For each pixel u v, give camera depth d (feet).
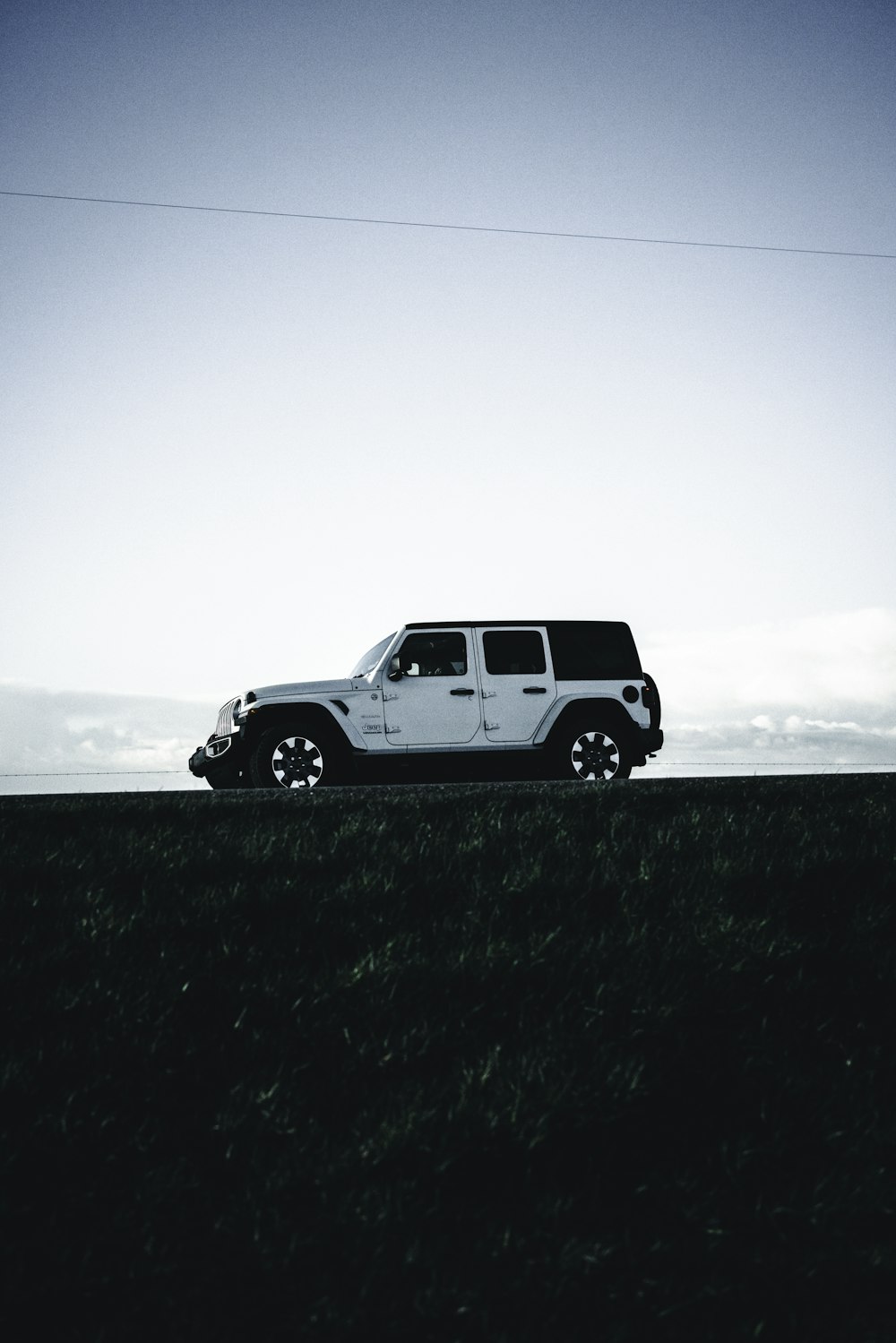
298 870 22.07
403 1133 13.47
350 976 17.20
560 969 17.74
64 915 19.45
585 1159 13.51
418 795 29.81
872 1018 17.11
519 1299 11.30
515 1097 14.28
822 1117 14.37
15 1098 14.07
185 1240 11.87
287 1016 16.25
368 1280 11.35
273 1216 12.17
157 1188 12.49
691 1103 14.80
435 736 38.88
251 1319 10.99
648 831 25.18
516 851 23.56
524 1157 13.38
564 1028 16.07
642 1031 16.05
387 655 39.34
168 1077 14.75
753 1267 11.96
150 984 16.92
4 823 25.18
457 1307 11.14
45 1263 11.53
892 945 19.16
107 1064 14.87
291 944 18.61
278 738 38.42
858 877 22.27
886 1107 14.76
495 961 17.80
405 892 20.90
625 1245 12.14
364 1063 15.16
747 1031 16.33
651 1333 11.10
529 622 40.34
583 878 21.77
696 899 20.76
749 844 24.06
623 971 17.61
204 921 19.34
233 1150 13.28
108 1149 13.30
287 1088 14.46
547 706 39.45
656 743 40.14
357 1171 12.90
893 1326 11.31
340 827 25.17
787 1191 13.12
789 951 18.56
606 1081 14.65
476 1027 16.22
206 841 24.02
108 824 25.67
